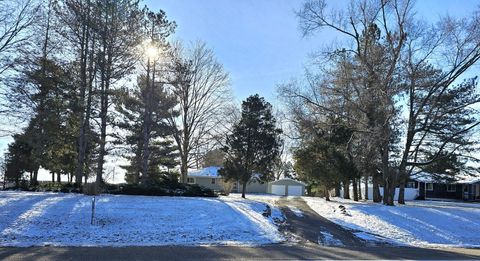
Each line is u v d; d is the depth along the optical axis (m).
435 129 32.38
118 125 39.81
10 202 21.44
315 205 31.45
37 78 29.64
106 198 24.39
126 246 14.34
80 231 17.38
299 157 35.47
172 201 24.64
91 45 30.59
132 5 31.28
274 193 64.94
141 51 33.47
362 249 15.68
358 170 33.06
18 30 28.69
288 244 16.02
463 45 28.09
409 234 21.89
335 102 31.75
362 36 31.02
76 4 29.78
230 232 18.25
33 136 33.78
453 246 19.11
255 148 37.00
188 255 12.88
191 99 44.78
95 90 30.91
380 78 28.47
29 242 14.75
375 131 27.84
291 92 40.84
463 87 35.62
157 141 49.09
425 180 55.75
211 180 64.94
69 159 42.16
